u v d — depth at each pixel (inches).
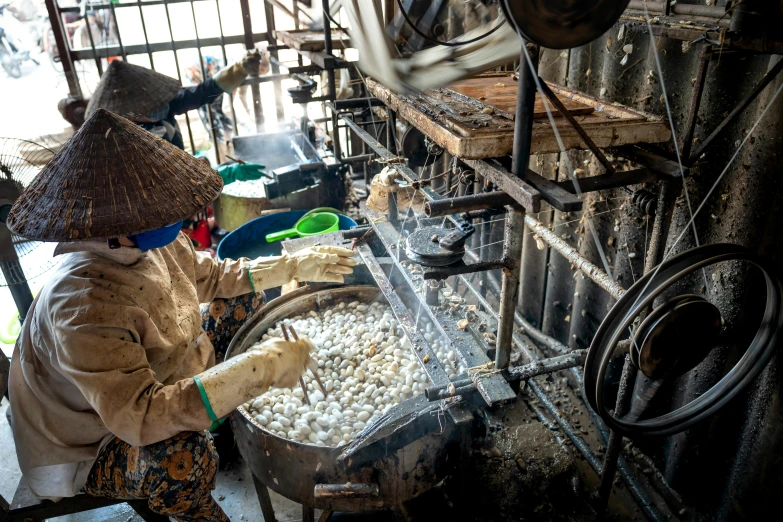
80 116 158.7
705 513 86.3
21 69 279.1
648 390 70.5
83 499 75.1
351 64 121.7
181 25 304.7
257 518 88.1
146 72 144.4
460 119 72.1
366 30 80.6
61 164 61.6
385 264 95.7
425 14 92.7
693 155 65.4
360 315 101.7
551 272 113.1
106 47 170.1
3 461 98.6
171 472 67.0
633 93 84.7
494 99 82.1
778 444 71.7
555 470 86.7
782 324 64.7
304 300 103.1
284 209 143.2
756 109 65.8
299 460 70.5
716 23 65.2
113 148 61.5
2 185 90.8
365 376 89.7
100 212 59.4
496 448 89.6
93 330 61.4
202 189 66.7
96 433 69.6
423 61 83.7
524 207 61.9
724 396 69.9
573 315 107.4
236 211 147.5
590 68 92.0
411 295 93.2
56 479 70.8
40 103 272.2
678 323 62.2
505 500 84.7
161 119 147.7
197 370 78.4
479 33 85.5
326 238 106.7
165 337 69.2
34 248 98.5
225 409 65.4
